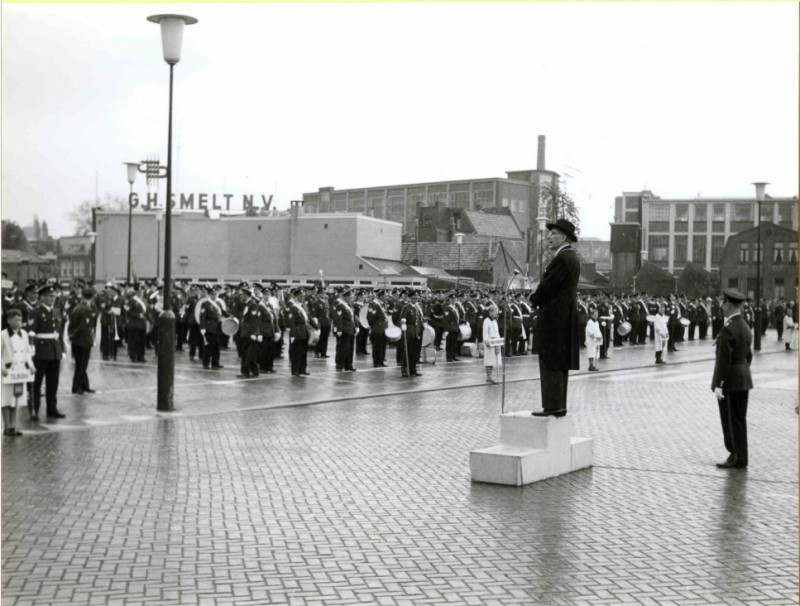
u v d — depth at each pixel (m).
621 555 8.19
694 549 8.41
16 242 57.69
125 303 28.72
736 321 12.48
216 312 25.75
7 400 14.23
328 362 29.39
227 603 6.82
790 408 19.06
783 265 73.94
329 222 70.00
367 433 15.19
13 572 7.56
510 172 104.81
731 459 12.52
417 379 24.42
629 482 11.51
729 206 89.50
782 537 8.86
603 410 18.44
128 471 11.74
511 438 11.91
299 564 7.84
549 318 11.88
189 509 9.77
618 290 79.19
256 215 82.31
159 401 17.34
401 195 106.12
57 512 9.58
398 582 7.36
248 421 16.34
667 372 27.97
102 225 72.19
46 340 16.27
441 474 11.89
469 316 33.56
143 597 6.94
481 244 77.44
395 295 36.06
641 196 100.25
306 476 11.60
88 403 18.33
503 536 8.83
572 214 67.00
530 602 6.90
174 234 72.38
